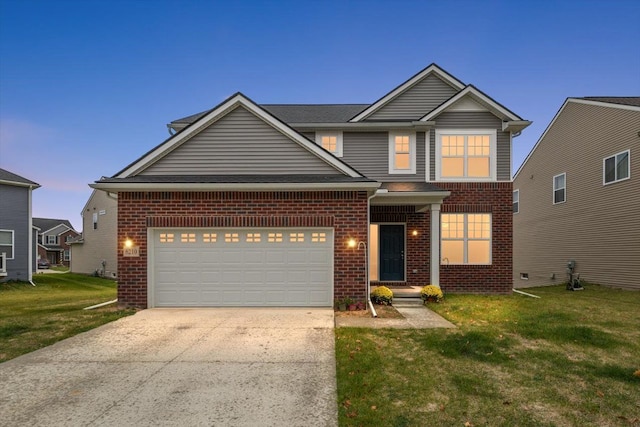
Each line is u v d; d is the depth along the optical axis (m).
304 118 13.03
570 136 16.66
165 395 4.10
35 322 7.52
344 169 9.38
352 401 3.91
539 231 19.09
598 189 14.90
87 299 12.34
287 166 9.53
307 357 5.35
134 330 6.87
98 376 4.66
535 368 4.87
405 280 11.78
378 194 10.00
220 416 3.61
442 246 11.87
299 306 8.94
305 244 8.99
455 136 12.03
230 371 4.82
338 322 7.46
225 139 9.59
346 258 8.88
